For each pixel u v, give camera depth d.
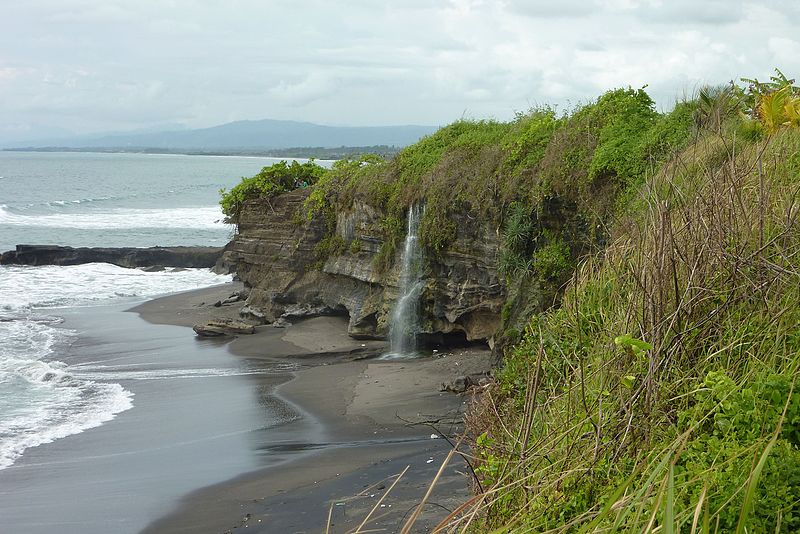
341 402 18.55
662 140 16.00
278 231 29.81
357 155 29.19
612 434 5.74
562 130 19.11
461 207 21.20
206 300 34.28
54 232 62.47
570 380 7.39
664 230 6.50
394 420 16.78
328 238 27.42
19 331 29.20
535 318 10.80
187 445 16.27
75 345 26.83
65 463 15.46
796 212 6.68
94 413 18.77
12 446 16.48
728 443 5.09
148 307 33.91
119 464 15.30
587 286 9.13
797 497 4.73
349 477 13.16
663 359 5.97
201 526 11.98
